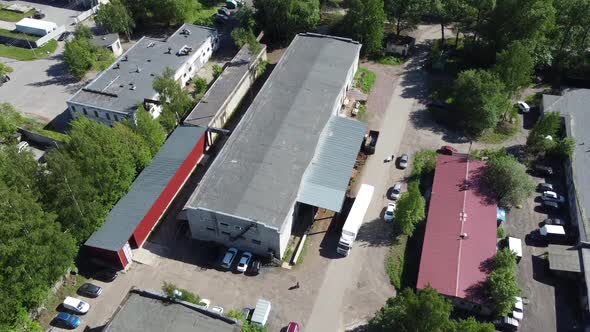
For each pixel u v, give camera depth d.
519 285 66.88
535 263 69.62
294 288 67.25
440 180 78.56
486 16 108.06
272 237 67.25
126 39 125.06
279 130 81.62
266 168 74.81
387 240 73.25
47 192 65.62
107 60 115.19
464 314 63.88
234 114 98.88
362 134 84.31
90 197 68.38
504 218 74.50
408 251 71.88
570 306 64.44
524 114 96.31
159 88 88.50
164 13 124.81
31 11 139.88
